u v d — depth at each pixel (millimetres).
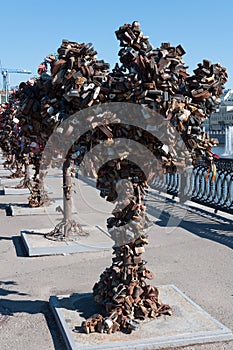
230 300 4223
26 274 5102
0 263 5574
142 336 3273
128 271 3514
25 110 3449
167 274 5039
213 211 8719
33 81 3527
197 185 9367
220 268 5281
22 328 3643
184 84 3191
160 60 2963
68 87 3105
